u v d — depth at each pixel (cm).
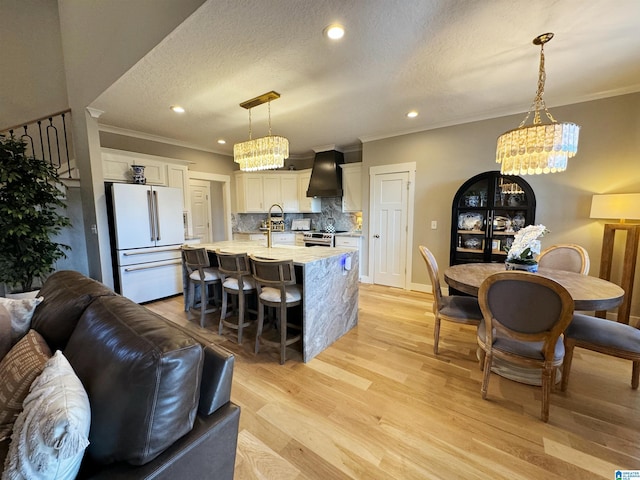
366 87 276
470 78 260
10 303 147
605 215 280
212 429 89
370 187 476
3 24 370
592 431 160
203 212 577
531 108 329
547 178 329
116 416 78
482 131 367
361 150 539
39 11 387
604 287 188
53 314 138
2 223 281
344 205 538
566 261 261
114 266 373
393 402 186
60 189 359
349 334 289
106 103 316
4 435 89
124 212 359
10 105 379
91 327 110
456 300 248
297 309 292
